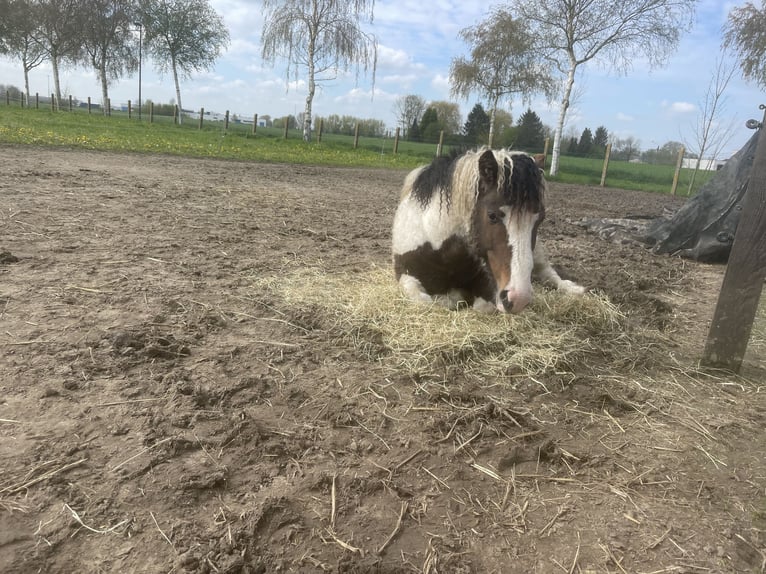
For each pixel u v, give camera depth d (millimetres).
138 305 3387
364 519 1763
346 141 31062
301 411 2375
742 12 17125
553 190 16547
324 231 6469
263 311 3518
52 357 2584
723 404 2725
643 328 3830
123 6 33719
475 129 37688
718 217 6324
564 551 1687
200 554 1536
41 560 1476
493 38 23406
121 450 1957
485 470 2074
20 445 1936
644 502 1938
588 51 19953
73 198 6656
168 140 19000
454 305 3721
